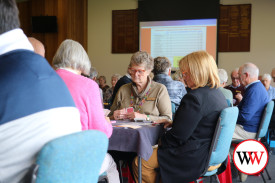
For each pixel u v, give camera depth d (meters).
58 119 0.81
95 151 0.87
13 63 0.80
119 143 1.70
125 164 2.67
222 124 1.64
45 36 7.05
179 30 7.07
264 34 6.70
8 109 0.75
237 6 6.77
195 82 1.72
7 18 0.83
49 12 7.00
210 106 1.64
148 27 7.25
